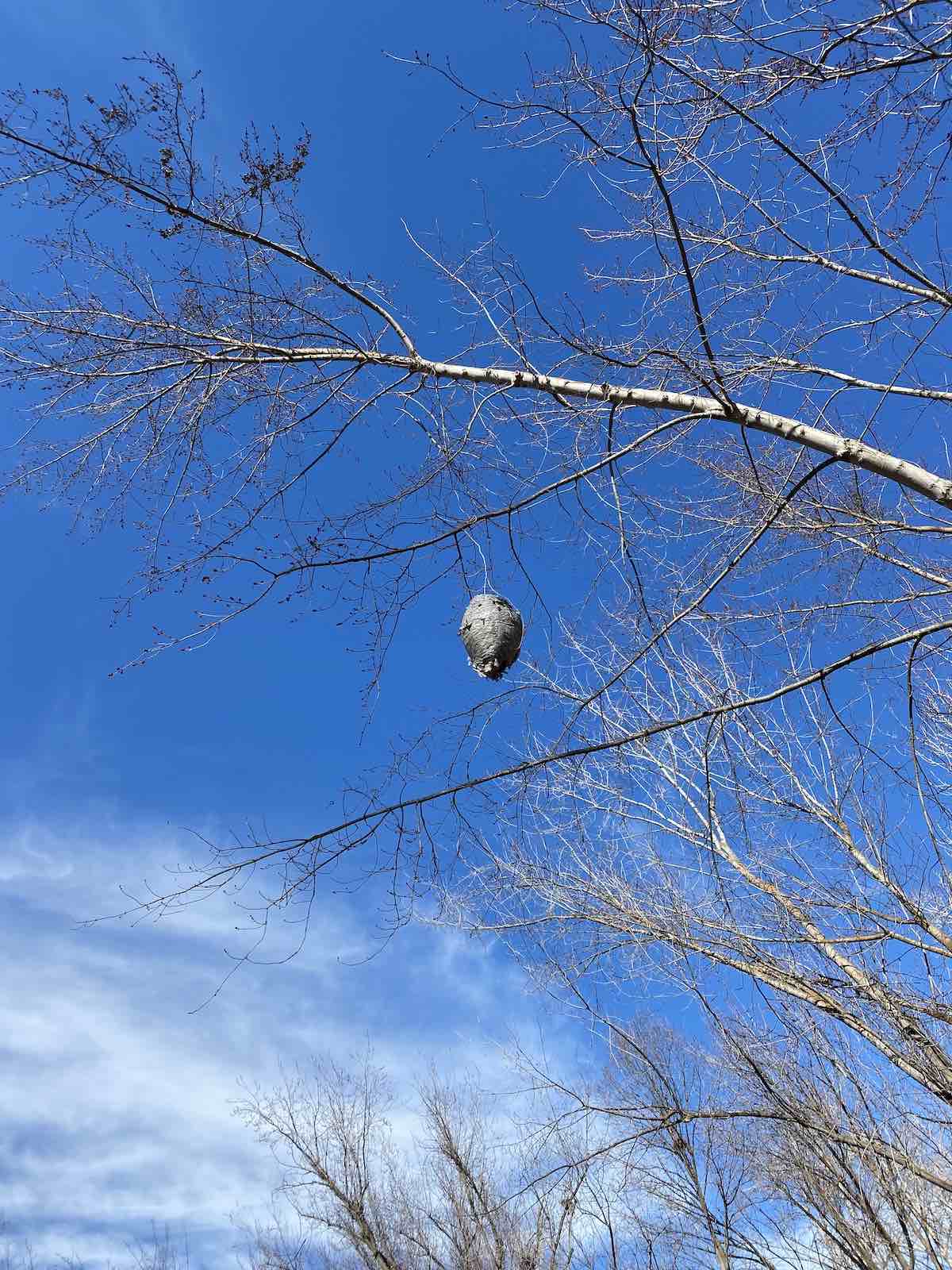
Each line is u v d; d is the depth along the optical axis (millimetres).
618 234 5480
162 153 4906
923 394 5152
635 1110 8484
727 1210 7945
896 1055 7012
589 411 5109
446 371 5402
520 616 5066
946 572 7164
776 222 5445
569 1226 9047
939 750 6430
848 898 7660
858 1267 6664
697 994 8016
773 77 4785
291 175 5152
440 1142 14156
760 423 4953
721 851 8227
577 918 8477
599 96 4773
